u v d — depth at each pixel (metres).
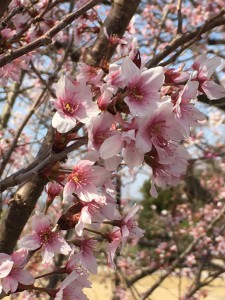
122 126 0.22
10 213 0.35
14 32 0.34
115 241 0.27
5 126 0.87
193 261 0.95
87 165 0.24
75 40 0.52
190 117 0.24
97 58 0.41
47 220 0.26
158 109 0.22
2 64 0.26
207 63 0.26
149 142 0.22
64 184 0.25
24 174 0.24
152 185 0.26
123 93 0.22
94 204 0.24
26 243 0.25
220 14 0.37
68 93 0.23
